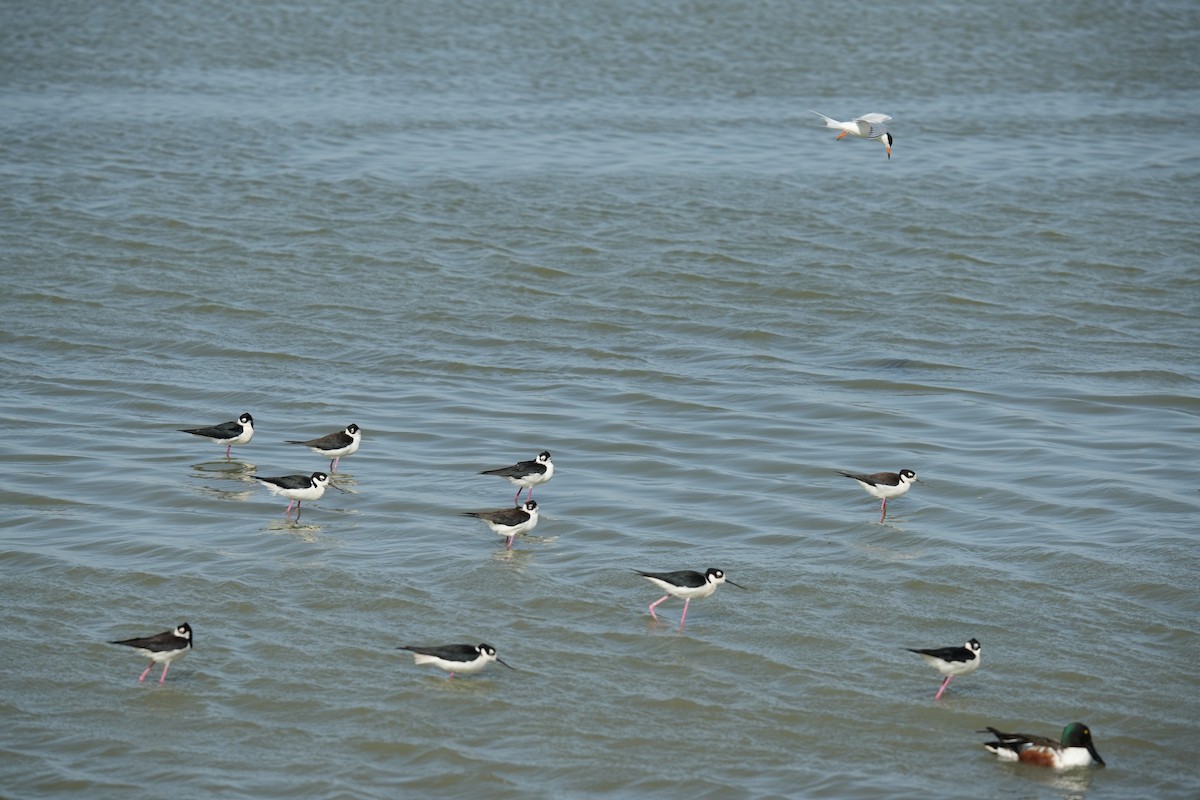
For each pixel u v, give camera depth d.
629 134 66.50
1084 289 46.91
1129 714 22.88
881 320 44.28
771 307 45.38
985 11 91.06
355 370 39.97
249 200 54.62
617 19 87.56
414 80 75.50
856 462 33.53
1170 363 40.44
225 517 30.09
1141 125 70.44
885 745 21.98
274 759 21.38
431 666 24.14
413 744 21.80
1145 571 27.58
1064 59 83.56
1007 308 45.22
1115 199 57.09
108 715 22.44
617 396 38.16
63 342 41.22
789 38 85.00
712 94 74.88
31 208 52.44
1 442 33.94
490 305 45.25
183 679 23.55
